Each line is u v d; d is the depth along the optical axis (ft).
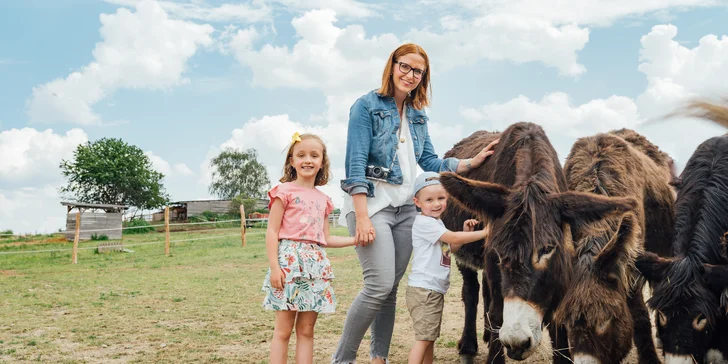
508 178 14.44
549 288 11.66
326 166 13.00
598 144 15.72
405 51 12.84
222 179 233.96
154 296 28.66
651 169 17.04
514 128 15.16
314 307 11.89
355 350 13.02
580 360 11.55
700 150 15.39
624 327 11.70
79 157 201.77
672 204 17.87
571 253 12.19
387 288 12.69
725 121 17.25
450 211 17.01
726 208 13.76
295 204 12.15
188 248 62.23
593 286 11.74
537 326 11.35
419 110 13.98
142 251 60.08
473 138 20.52
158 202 209.67
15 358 16.52
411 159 13.53
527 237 11.43
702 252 12.67
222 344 18.31
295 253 11.89
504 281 11.67
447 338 19.92
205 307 25.34
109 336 19.52
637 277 13.15
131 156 208.44
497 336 13.67
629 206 11.23
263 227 114.52
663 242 17.28
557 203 11.82
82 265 46.65
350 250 55.01
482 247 15.81
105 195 204.44
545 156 13.58
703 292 11.82
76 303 26.63
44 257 55.52
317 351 17.44
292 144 12.66
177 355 16.89
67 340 18.92
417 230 13.39
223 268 42.09
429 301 13.07
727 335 12.37
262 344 18.33
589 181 14.46
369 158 13.15
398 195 13.21
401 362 16.53
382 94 13.07
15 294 29.84
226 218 143.13
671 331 11.86
